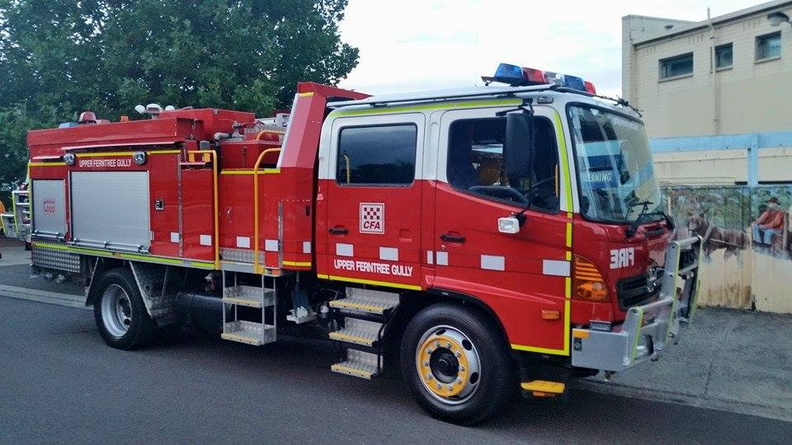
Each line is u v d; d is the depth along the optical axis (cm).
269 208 651
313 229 645
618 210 530
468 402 554
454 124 558
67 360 780
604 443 537
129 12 1521
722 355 773
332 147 627
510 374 547
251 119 815
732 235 976
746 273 972
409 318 619
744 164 1961
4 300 1205
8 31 1631
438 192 561
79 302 1180
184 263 737
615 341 487
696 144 1083
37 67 1560
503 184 536
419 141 574
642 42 2606
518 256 524
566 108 512
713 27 2341
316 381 702
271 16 1755
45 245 920
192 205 724
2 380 696
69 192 872
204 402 629
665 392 662
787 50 2142
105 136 820
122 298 837
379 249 596
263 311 682
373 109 603
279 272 650
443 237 560
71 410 603
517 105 529
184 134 733
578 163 508
